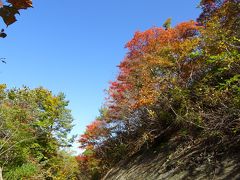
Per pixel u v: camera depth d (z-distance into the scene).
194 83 14.98
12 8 1.97
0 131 21.48
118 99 20.73
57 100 27.48
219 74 12.91
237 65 11.60
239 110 10.97
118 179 19.38
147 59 16.89
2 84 22.67
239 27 13.96
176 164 13.14
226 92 11.83
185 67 15.65
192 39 16.19
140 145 19.92
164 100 16.39
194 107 13.58
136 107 18.70
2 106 21.89
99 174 31.02
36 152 25.00
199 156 12.02
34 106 23.61
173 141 16.41
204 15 17.48
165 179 12.90
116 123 23.52
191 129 14.88
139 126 21.84
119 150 24.19
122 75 19.06
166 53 16.25
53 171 28.33
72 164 30.72
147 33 18.14
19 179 20.22
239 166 9.69
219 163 10.69
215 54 13.25
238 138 10.90
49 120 25.84
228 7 14.55
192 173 11.53
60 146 28.52
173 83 14.90
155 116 18.48
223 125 11.69
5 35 2.13
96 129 26.31
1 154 20.11
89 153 32.66
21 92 23.27
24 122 23.03
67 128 28.27
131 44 18.25
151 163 16.50
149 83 16.66
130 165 19.89
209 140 12.45
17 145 21.69
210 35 12.88
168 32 17.80
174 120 16.77
